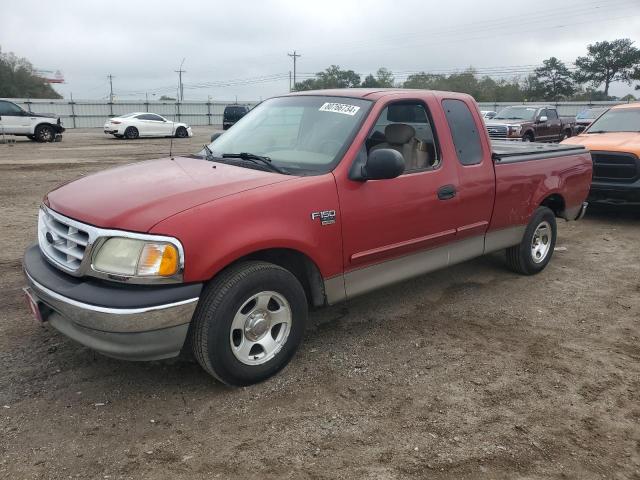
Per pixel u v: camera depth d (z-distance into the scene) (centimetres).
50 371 365
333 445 299
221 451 291
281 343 363
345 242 382
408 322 466
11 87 7738
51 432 302
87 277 315
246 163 398
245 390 350
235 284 325
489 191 495
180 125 3044
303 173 375
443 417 329
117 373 366
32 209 877
